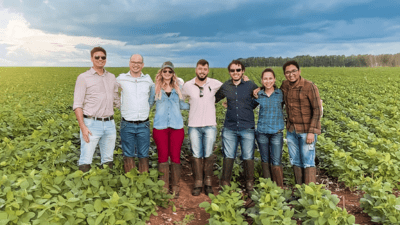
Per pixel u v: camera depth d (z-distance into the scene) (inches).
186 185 186.7
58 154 163.8
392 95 486.6
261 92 162.9
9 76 1620.3
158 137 167.8
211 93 168.7
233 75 162.9
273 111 161.8
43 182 119.6
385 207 123.0
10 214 102.0
